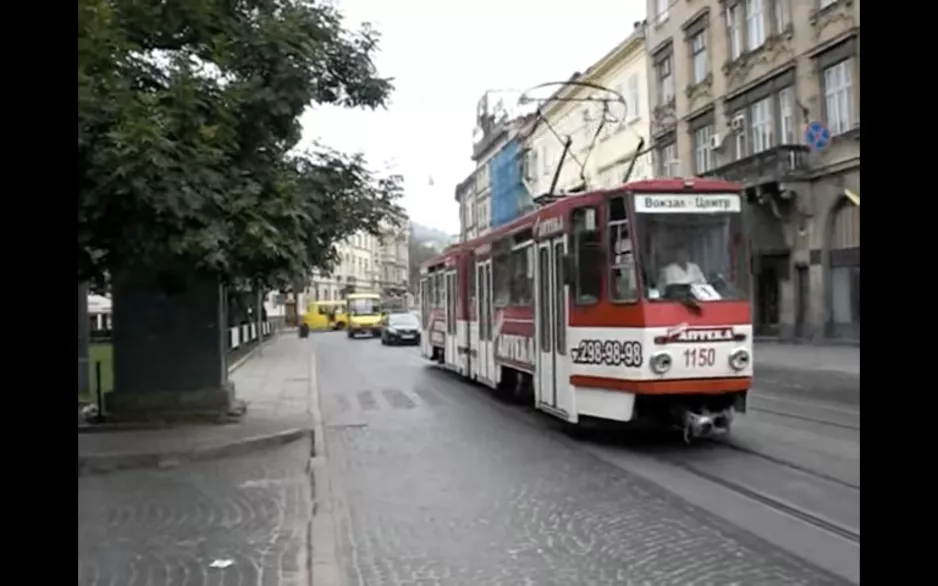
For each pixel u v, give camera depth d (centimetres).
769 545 672
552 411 1309
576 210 1214
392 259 13625
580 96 5188
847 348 2673
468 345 2052
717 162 3581
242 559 678
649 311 1087
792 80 3095
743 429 1240
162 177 1115
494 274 1742
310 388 2083
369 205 1562
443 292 2497
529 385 1630
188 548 715
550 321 1323
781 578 593
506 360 1636
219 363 1459
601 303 1153
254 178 1285
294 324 8694
